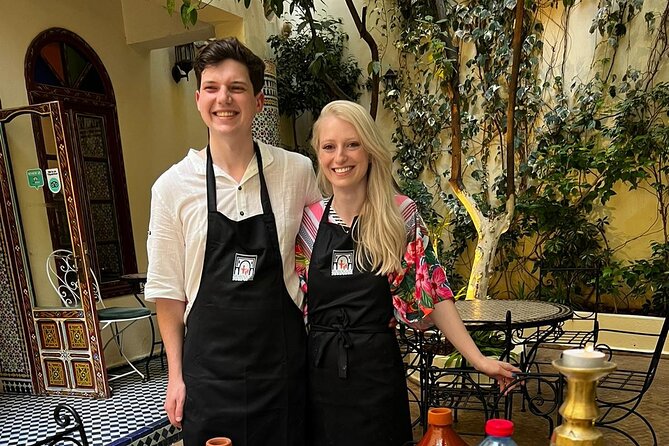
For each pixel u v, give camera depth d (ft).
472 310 9.84
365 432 4.54
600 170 14.97
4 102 12.40
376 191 4.64
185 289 4.84
